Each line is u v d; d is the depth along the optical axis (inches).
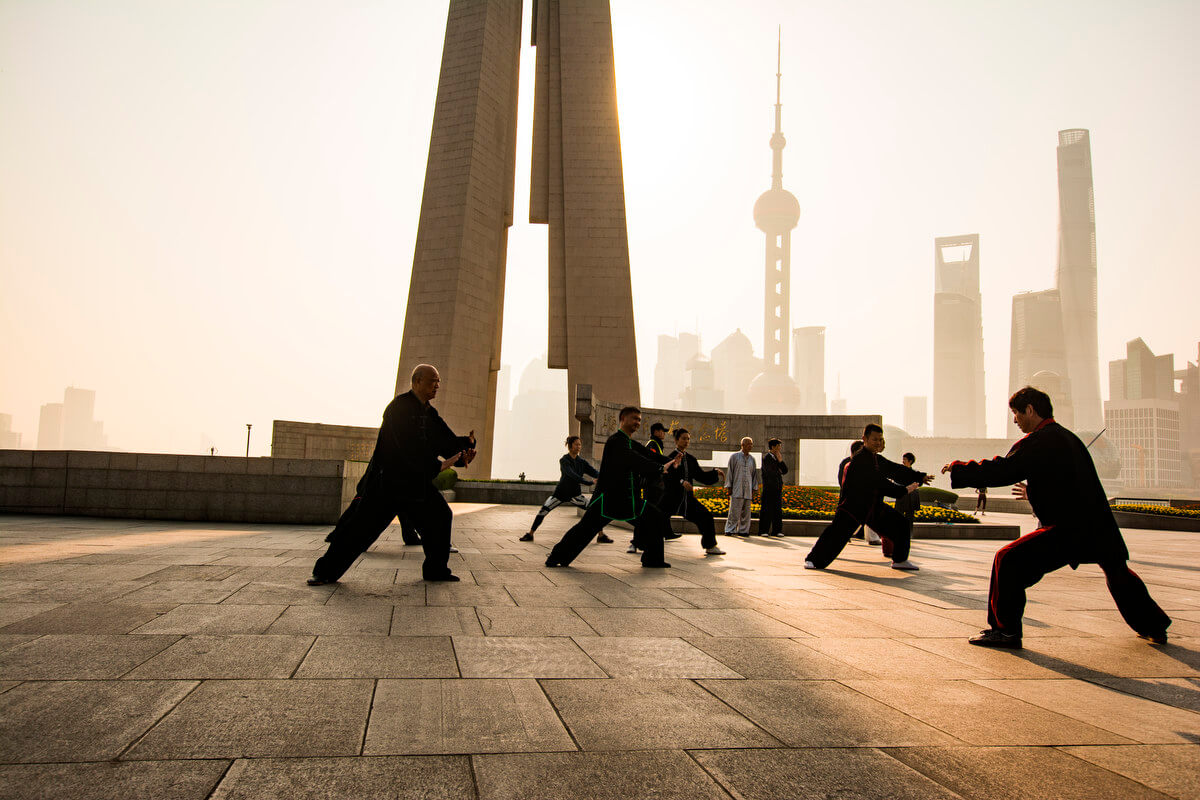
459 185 1540.4
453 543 492.1
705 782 113.7
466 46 1601.9
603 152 1588.3
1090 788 116.2
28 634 190.5
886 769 121.3
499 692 155.9
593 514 367.6
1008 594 221.0
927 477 398.6
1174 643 230.8
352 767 114.2
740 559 439.5
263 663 170.4
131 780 106.7
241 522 571.2
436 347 1498.5
